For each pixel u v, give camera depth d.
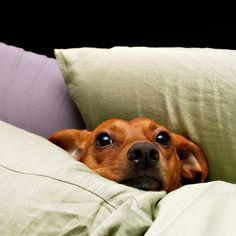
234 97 1.13
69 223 0.72
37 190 0.77
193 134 1.17
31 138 0.96
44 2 1.69
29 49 1.73
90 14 1.66
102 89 1.24
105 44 1.66
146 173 1.01
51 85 1.38
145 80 1.21
